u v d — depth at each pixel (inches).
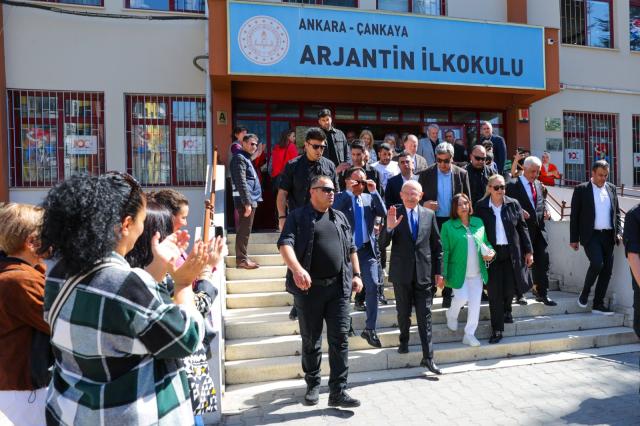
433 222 207.3
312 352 172.7
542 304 261.4
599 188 261.7
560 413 165.9
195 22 389.1
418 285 200.7
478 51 383.2
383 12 362.3
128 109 383.2
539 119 465.4
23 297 96.1
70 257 68.0
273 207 385.7
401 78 365.4
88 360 67.6
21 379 96.7
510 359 222.8
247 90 383.9
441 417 163.5
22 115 364.2
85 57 372.2
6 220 101.8
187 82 387.5
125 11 378.3
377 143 423.8
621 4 499.5
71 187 69.5
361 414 165.8
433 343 228.2
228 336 216.1
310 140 214.5
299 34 346.6
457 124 440.5
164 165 388.2
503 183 231.1
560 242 305.1
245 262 269.3
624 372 206.2
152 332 67.9
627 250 162.1
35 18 363.6
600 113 490.3
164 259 87.0
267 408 171.8
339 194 220.7
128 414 67.7
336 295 169.9
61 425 68.7
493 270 227.8
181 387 76.0
